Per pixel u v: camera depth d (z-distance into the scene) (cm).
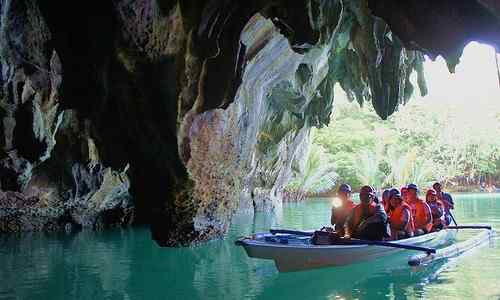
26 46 820
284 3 725
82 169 1252
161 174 929
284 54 1106
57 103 949
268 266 780
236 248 961
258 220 1511
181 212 955
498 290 606
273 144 1630
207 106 846
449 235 1014
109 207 1416
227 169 1025
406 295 596
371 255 759
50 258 902
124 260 869
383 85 1001
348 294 609
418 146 3172
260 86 1142
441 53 639
